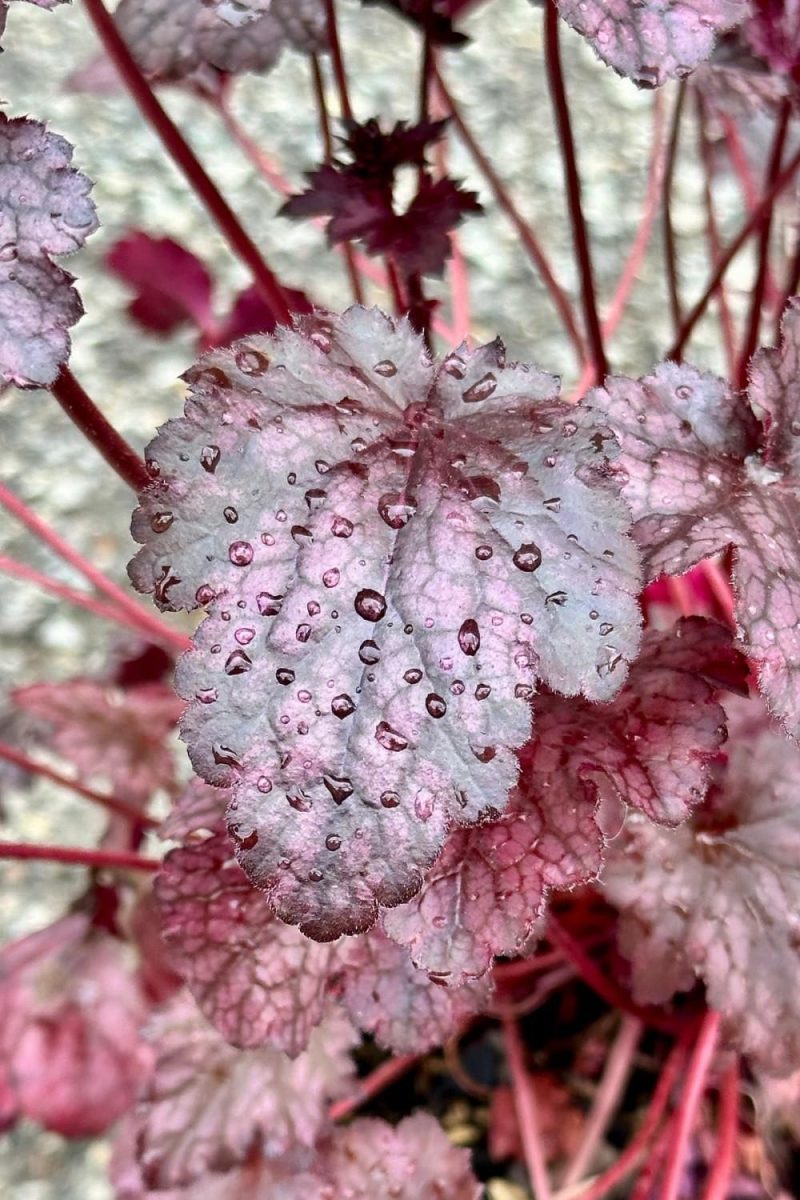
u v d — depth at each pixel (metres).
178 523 0.36
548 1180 0.58
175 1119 0.47
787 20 0.46
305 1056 0.48
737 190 1.10
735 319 1.01
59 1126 0.59
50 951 0.63
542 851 0.40
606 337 0.69
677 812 0.40
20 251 0.37
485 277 1.05
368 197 0.45
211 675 0.36
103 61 0.58
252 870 0.35
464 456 0.37
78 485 0.95
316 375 0.38
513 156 1.15
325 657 0.36
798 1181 0.52
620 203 1.12
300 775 0.36
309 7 0.48
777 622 0.38
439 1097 0.61
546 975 0.61
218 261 1.04
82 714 0.61
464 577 0.36
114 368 1.01
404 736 0.36
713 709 0.41
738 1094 0.56
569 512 0.37
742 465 0.41
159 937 0.59
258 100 1.18
